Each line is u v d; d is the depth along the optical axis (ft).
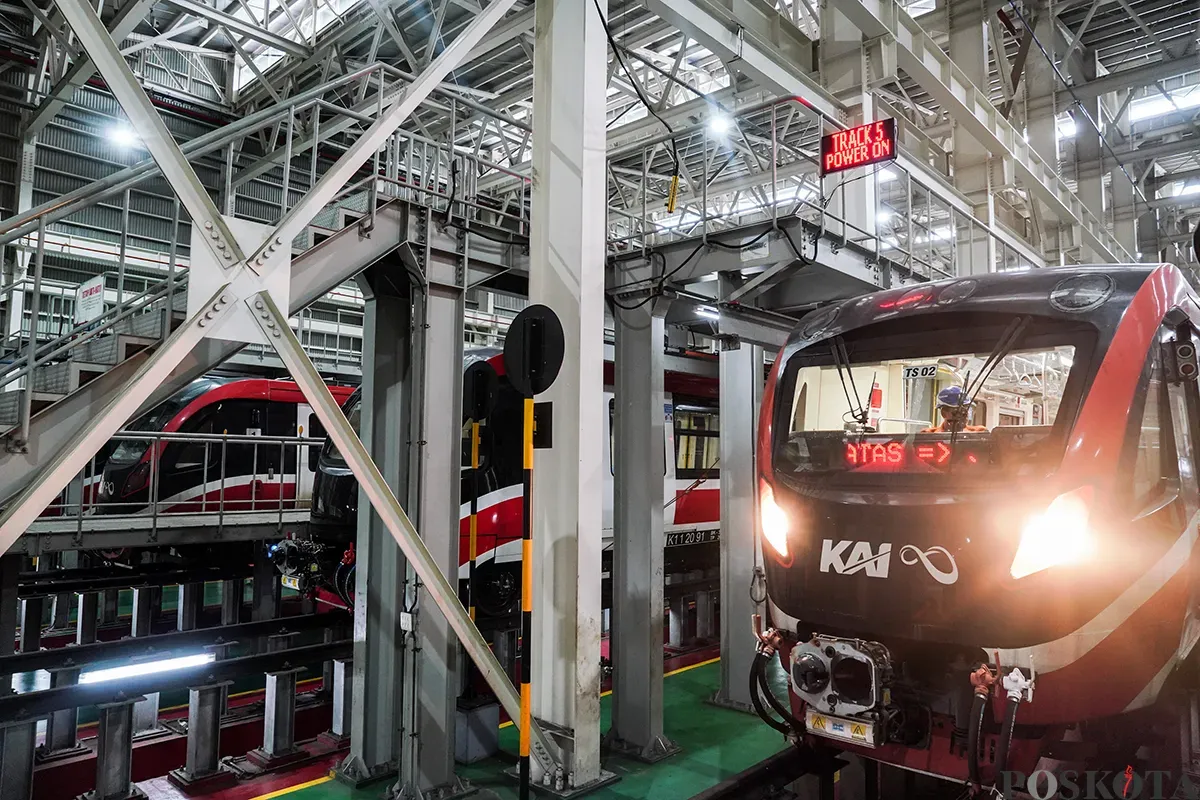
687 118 39.81
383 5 37.96
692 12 22.72
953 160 38.04
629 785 16.05
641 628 17.93
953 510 10.81
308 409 38.81
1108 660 10.30
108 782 15.71
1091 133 54.49
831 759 13.08
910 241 22.76
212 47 56.54
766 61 25.04
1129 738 12.37
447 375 16.26
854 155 20.51
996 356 12.03
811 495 12.42
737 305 19.65
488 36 39.55
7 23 49.37
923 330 12.98
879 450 12.38
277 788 16.39
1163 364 11.57
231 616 28.07
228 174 19.10
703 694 22.24
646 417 18.22
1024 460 10.88
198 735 16.74
